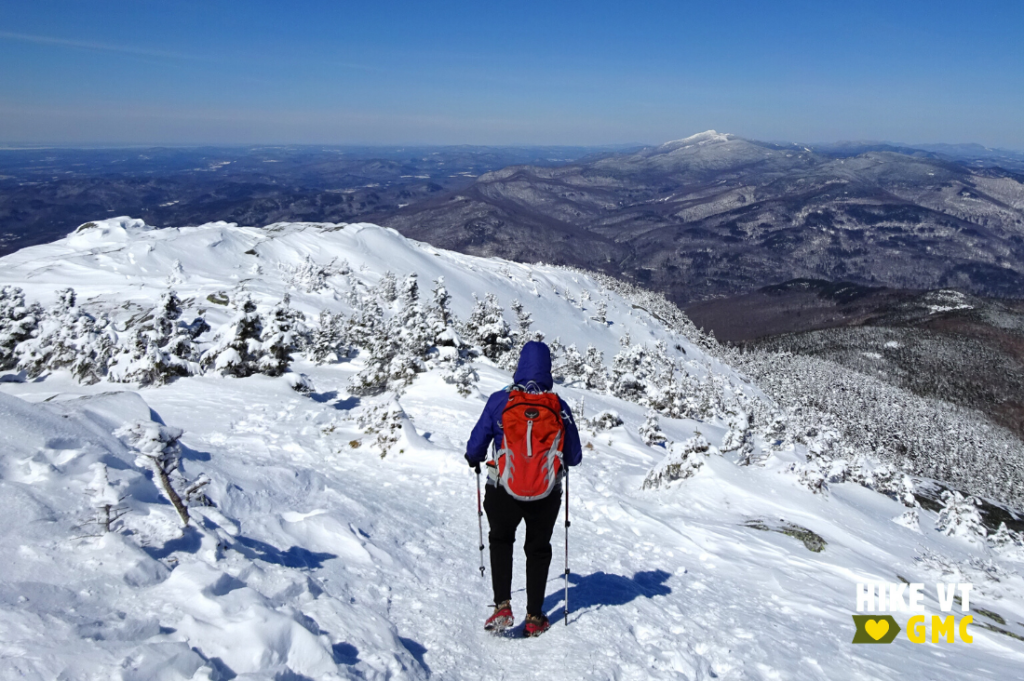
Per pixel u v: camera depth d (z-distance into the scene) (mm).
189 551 3615
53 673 2145
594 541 7094
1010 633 7422
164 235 63688
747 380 122625
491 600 4621
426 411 15836
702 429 30594
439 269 87812
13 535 3129
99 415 5895
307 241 75500
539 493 3701
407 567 4973
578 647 3832
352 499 6738
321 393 18719
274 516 5164
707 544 8344
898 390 165875
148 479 4746
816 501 11750
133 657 2350
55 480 3912
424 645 3646
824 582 7547
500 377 26672
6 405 4672
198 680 2359
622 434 17953
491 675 3455
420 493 8141
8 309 21250
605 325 107750
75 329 19547
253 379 17141
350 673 2873
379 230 87938
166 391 14547
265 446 9055
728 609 5531
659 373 44281
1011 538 14469
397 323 21906
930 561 9898
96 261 50375
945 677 5035
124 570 3066
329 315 29172
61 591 2729
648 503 10766
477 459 4074
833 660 4770
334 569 4398
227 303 37969
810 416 50000
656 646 4164
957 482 102938
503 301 89688
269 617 2879
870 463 17484
